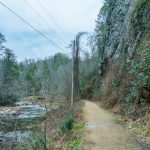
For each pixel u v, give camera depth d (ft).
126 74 88.84
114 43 146.82
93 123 61.67
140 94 63.00
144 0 83.87
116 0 152.35
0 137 55.93
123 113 72.69
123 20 127.44
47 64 279.49
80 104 126.62
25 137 53.31
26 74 278.05
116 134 46.78
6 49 246.68
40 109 122.72
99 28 205.77
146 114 55.21
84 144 40.68
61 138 47.29
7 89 202.39
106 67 172.24
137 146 37.58
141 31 85.51
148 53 63.67
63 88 105.91
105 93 126.93
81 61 230.07
